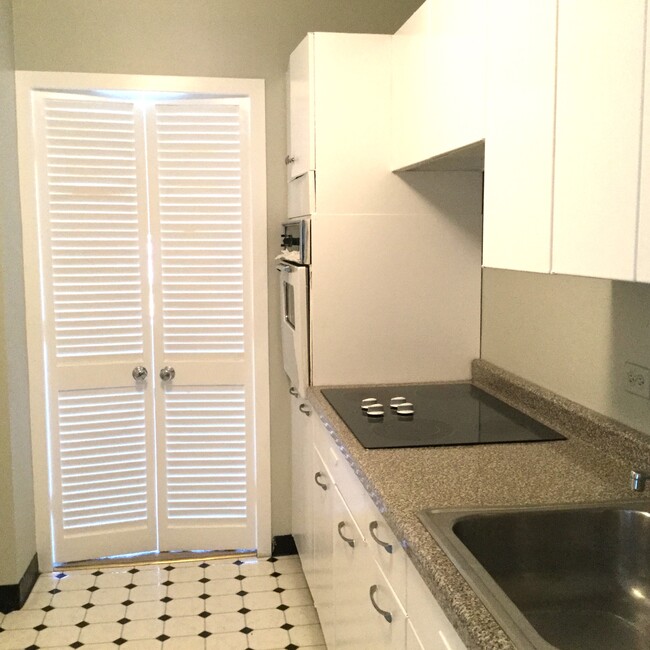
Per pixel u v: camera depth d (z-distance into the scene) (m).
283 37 3.17
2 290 2.79
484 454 1.92
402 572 1.52
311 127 2.68
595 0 1.26
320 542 2.57
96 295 3.18
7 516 2.86
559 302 2.23
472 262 2.82
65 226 3.12
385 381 2.81
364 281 2.76
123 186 3.17
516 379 2.50
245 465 3.38
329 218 2.71
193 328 3.29
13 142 2.94
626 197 1.17
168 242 3.23
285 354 3.15
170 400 3.32
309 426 2.78
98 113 3.11
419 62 2.34
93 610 2.89
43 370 3.12
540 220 1.48
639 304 1.83
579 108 1.32
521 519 1.50
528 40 1.52
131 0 3.04
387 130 2.72
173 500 3.38
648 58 1.11
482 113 1.79
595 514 1.52
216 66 3.13
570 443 2.02
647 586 1.50
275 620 2.82
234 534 3.41
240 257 3.27
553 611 1.44
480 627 1.07
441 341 2.83
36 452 3.13
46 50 2.99
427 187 2.76
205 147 3.20
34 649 2.62
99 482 3.27
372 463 1.84
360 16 3.20
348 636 2.11
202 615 2.86
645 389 1.80
